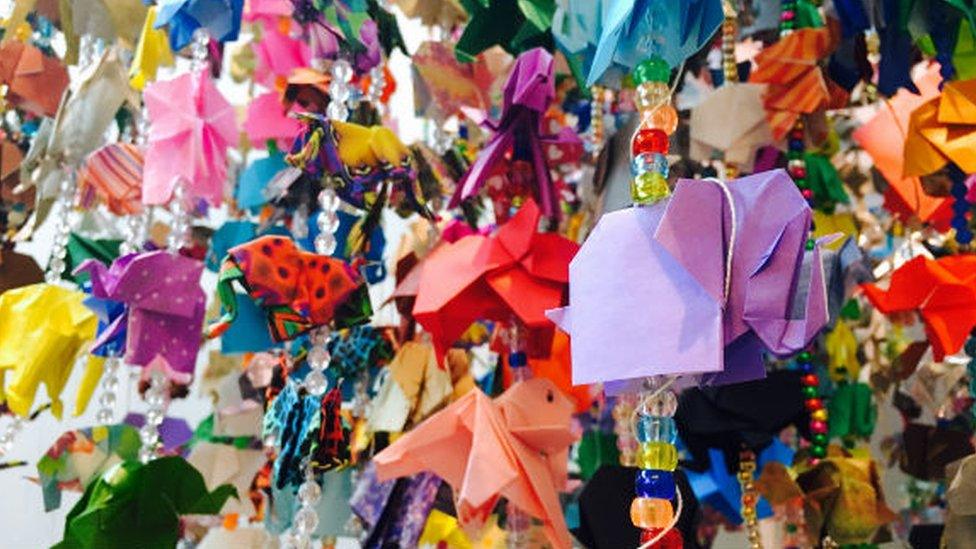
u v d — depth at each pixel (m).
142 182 0.74
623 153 0.61
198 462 0.75
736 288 0.41
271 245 0.58
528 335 0.62
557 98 0.79
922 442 0.72
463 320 0.60
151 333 0.64
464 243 0.62
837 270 0.59
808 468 0.67
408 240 0.74
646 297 0.41
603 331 0.42
